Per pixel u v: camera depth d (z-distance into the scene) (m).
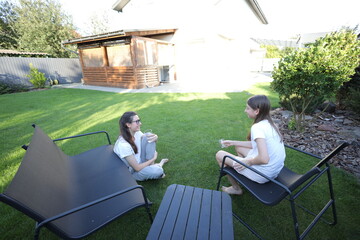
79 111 6.07
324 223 1.84
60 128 4.58
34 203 1.10
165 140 3.72
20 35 21.03
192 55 12.68
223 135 3.87
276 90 3.81
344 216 1.89
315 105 4.52
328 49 2.98
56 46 20.58
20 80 13.02
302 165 2.73
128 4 14.43
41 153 1.59
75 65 16.50
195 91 8.93
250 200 2.14
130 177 1.93
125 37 9.73
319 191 2.22
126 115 2.04
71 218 1.41
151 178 2.39
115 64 11.09
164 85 11.47
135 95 8.50
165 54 12.37
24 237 1.77
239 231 1.80
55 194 1.41
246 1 14.04
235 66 14.59
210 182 2.47
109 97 8.23
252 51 21.09
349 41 3.29
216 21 11.90
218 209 1.41
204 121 4.72
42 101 7.70
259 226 1.83
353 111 4.46
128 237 1.75
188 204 1.45
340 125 4.07
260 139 1.62
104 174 1.98
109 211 1.50
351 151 3.00
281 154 1.71
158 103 6.80
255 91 8.33
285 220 1.89
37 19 19.70
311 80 3.01
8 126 4.79
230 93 8.09
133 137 2.18
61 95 9.02
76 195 1.68
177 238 1.19
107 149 2.50
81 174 1.99
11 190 0.97
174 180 2.51
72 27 22.06
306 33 12.19
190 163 2.90
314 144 3.29
